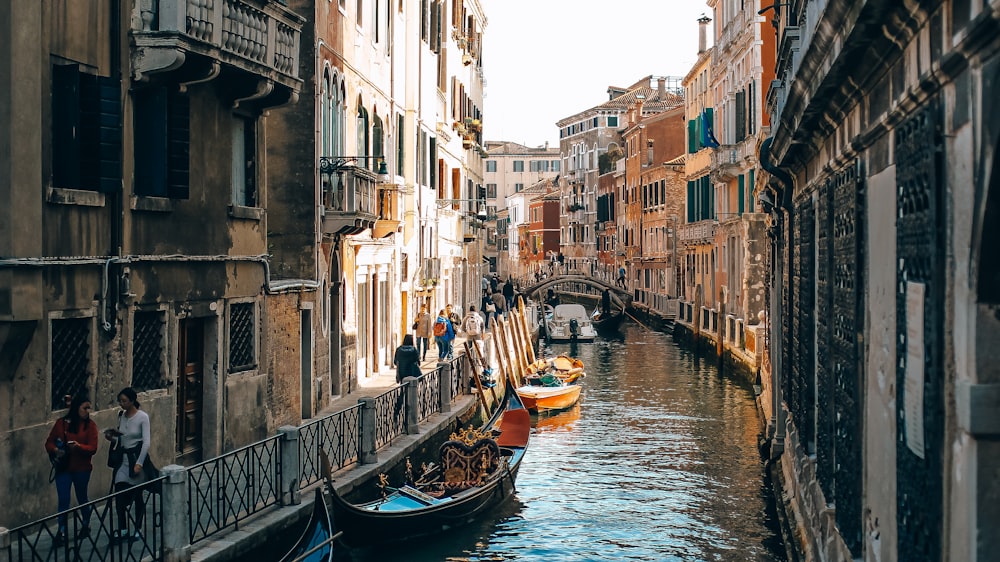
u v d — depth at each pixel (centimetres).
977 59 439
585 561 1423
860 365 779
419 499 1429
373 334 2464
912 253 580
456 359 2306
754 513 1659
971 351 456
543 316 5131
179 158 1296
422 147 3080
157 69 1212
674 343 4806
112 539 912
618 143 7962
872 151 726
